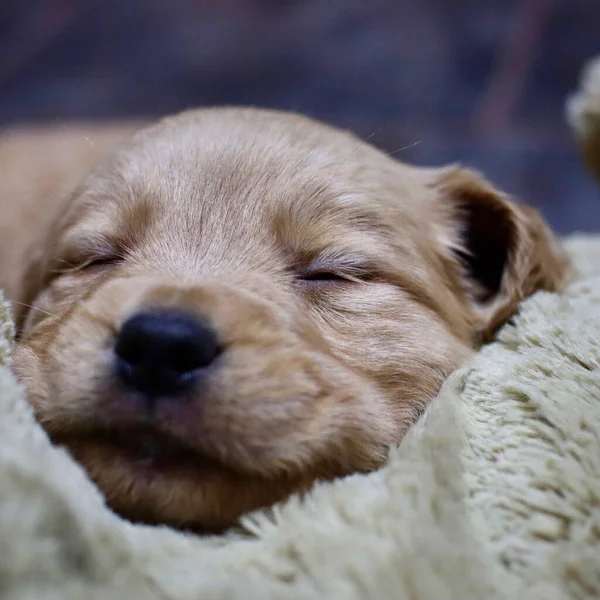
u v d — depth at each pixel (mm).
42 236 321
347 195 266
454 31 912
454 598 182
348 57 896
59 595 178
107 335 219
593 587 186
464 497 202
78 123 762
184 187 267
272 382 217
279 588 184
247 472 214
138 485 212
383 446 235
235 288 238
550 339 242
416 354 258
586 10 909
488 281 304
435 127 778
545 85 820
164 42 958
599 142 379
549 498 199
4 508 182
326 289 259
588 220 670
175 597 182
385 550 189
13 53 952
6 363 237
